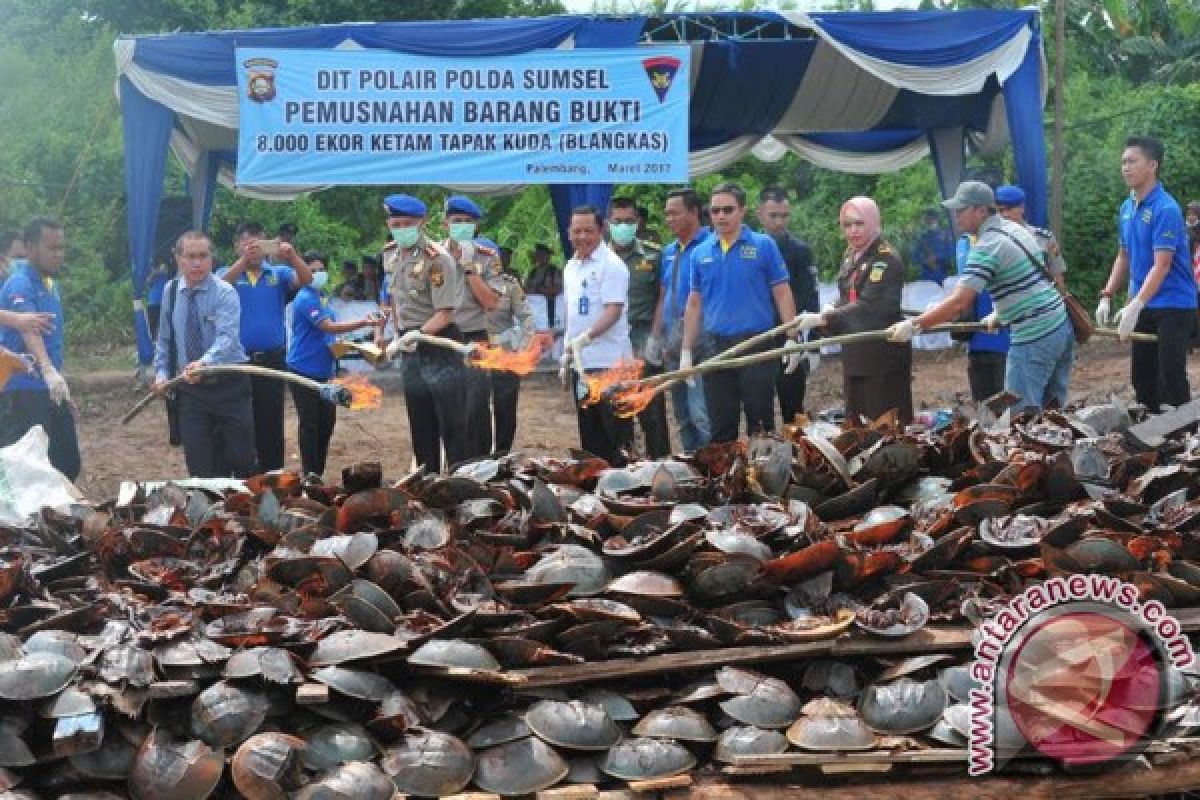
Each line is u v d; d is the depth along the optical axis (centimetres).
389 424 1433
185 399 819
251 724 324
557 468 475
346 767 320
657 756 335
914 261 2066
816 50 1447
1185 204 2106
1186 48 2597
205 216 1616
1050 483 431
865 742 340
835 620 371
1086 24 2700
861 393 778
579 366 841
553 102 1191
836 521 439
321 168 1199
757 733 341
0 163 2423
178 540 417
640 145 1197
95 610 361
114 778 322
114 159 2512
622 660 355
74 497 522
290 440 1334
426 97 1192
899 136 1780
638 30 1209
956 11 1221
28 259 827
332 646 339
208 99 1233
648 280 970
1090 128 2262
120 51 1214
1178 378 905
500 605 370
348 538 390
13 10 2888
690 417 945
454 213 873
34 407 816
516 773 329
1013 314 723
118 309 2445
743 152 1784
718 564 381
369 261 1886
